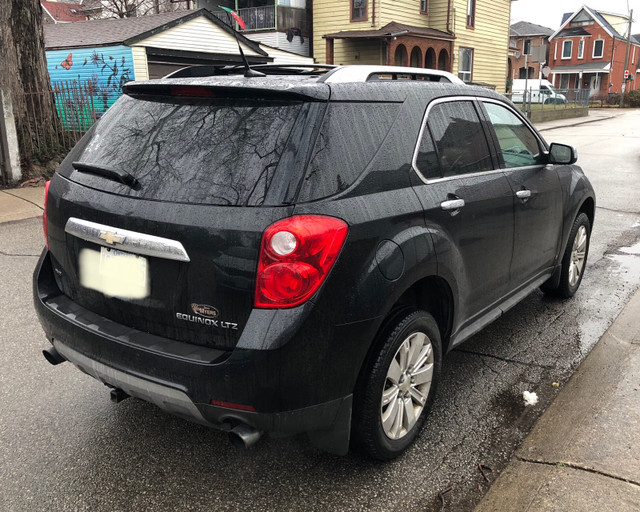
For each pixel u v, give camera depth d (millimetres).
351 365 2379
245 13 24828
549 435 3010
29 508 2525
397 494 2604
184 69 3176
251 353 2154
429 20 25906
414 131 2848
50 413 3252
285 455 2900
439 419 3186
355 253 2332
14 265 5793
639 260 6125
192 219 2277
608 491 2564
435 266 2756
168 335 2430
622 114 37812
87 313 2709
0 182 9719
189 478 2727
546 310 4742
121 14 30422
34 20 10117
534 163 4039
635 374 3629
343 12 23969
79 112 12062
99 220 2537
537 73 59500
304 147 2285
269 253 2156
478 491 2617
